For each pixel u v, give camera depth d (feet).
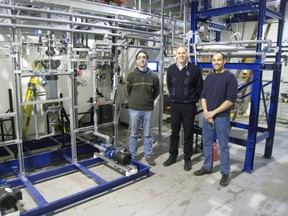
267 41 9.01
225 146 9.04
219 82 8.80
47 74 9.15
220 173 10.21
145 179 9.68
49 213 7.43
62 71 9.52
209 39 14.12
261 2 9.18
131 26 12.74
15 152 11.54
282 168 10.95
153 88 10.96
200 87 9.98
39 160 10.58
